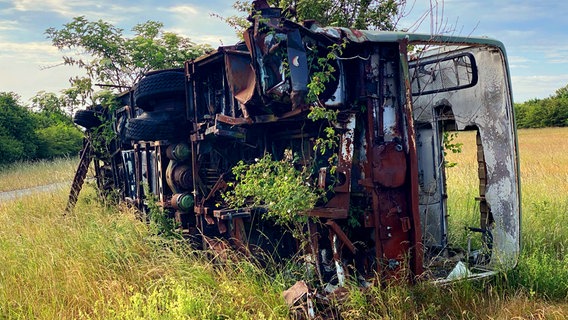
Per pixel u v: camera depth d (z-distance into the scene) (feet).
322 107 15.62
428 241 20.29
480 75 18.72
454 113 19.75
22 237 24.06
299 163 18.72
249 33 16.66
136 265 19.22
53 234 24.25
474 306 15.87
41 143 107.24
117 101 32.40
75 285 18.03
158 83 22.85
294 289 15.71
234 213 18.43
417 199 15.85
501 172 18.40
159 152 24.49
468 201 27.30
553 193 30.71
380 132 15.81
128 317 14.92
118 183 33.94
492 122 18.45
